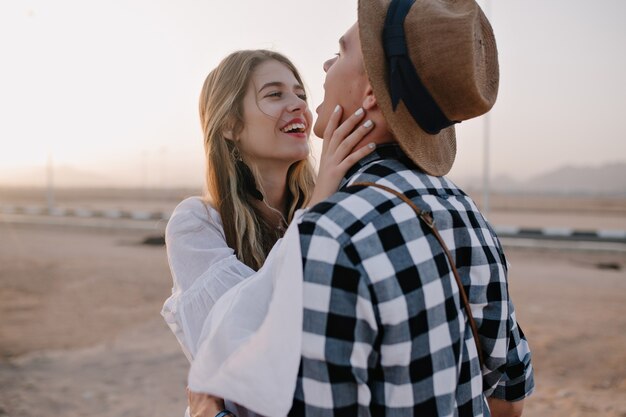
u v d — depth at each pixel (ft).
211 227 5.94
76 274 40.98
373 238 3.35
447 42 3.57
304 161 7.07
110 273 41.27
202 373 3.76
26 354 20.84
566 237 64.49
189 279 5.59
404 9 3.74
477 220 4.02
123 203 255.91
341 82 4.16
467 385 3.74
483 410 4.06
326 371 3.30
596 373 17.78
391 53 3.67
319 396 3.33
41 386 17.15
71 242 64.95
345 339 3.27
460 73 3.57
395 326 3.30
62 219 107.34
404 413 3.37
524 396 4.52
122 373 18.34
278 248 3.86
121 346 21.70
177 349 21.07
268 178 6.76
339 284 3.27
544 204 245.24
